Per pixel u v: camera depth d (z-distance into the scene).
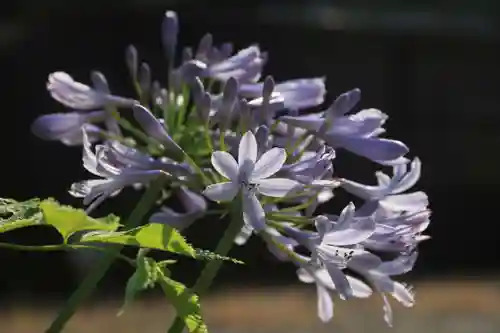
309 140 3.27
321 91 3.41
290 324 10.74
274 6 16.95
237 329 10.56
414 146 17.72
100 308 11.89
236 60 3.54
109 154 3.17
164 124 3.49
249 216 2.94
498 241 17.66
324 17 16.73
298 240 3.13
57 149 15.79
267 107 3.17
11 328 11.38
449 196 17.80
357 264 3.16
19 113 15.72
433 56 17.78
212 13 16.06
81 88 3.74
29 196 15.69
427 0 18.30
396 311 11.14
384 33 17.12
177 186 3.54
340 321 10.69
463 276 15.17
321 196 3.40
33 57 15.80
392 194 3.41
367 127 3.27
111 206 13.77
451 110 17.89
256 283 13.73
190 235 14.12
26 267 14.48
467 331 10.53
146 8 15.86
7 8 15.83
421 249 17.31
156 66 15.91
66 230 2.56
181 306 2.72
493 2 18.47
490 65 18.09
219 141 3.30
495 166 18.02
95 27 15.91
